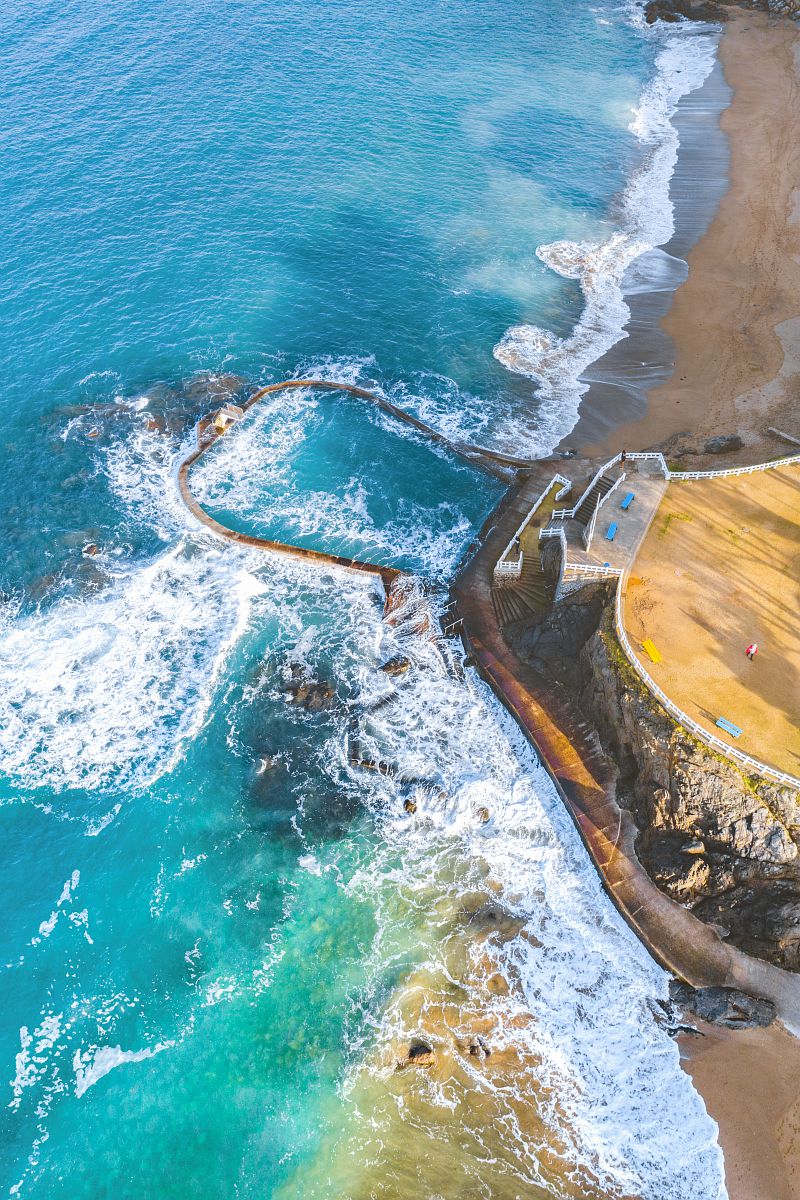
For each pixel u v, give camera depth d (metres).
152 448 62.59
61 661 50.53
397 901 42.28
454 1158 35.25
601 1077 37.28
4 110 92.19
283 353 70.38
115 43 105.06
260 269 77.31
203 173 86.62
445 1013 38.84
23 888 42.38
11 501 58.66
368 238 81.81
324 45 109.62
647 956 40.31
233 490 60.09
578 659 48.53
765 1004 38.25
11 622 52.28
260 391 66.94
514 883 42.75
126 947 40.78
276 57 105.69
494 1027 38.50
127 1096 36.81
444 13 121.44
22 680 49.66
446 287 77.44
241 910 41.97
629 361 69.50
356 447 62.88
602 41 119.19
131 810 45.06
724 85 108.69
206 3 115.00
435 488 60.12
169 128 91.94
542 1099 36.72
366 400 66.62
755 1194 34.16
